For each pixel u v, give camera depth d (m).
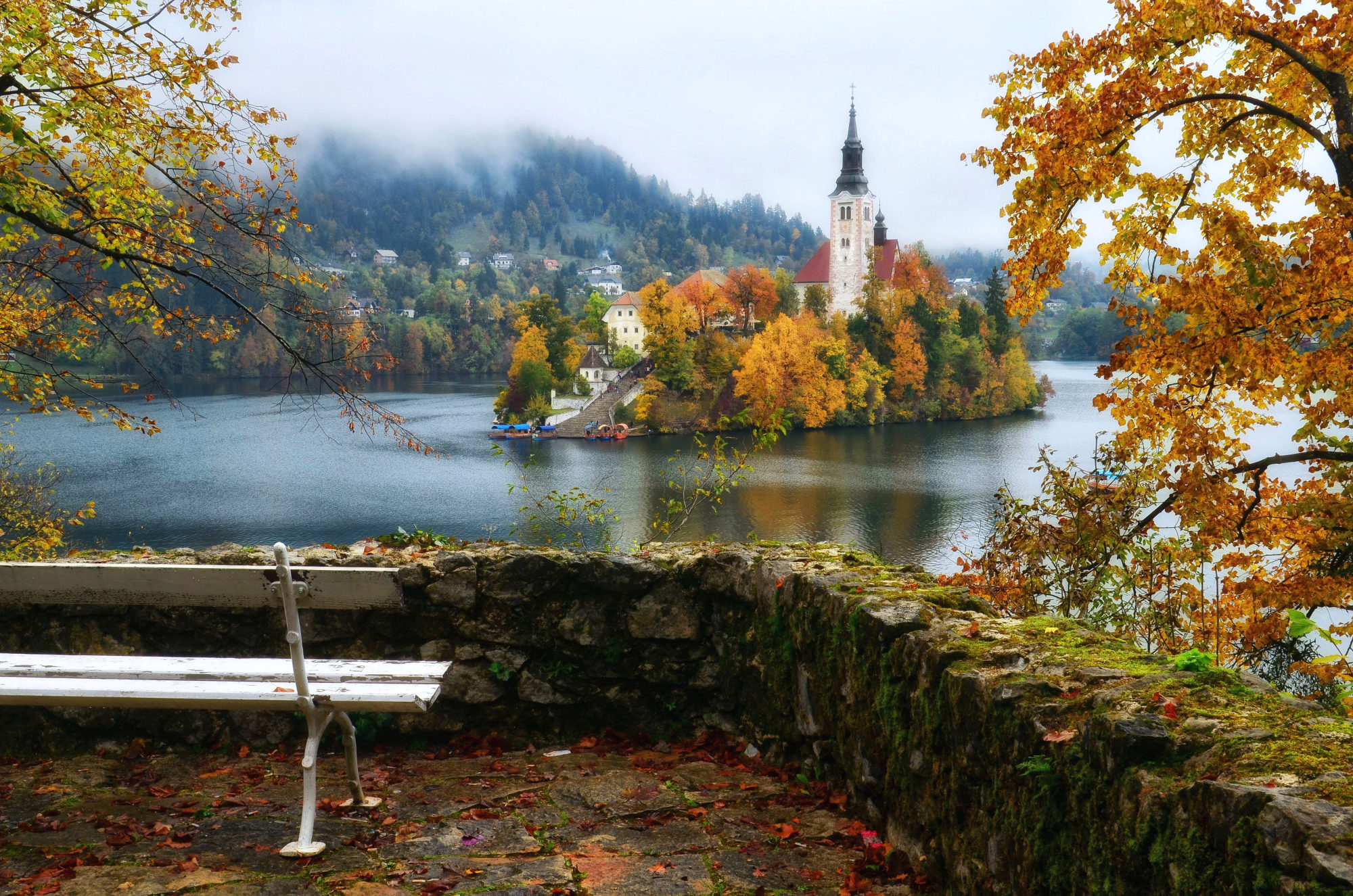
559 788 3.82
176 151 8.04
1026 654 2.77
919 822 3.04
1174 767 2.00
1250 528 9.58
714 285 128.50
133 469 63.28
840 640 3.61
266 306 8.19
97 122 7.55
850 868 3.09
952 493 56.03
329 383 8.27
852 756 3.53
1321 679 6.79
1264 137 10.12
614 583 4.53
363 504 53.41
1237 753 1.91
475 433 91.19
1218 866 1.75
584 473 63.69
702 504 51.53
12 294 8.21
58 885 2.81
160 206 8.12
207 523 47.41
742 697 4.44
